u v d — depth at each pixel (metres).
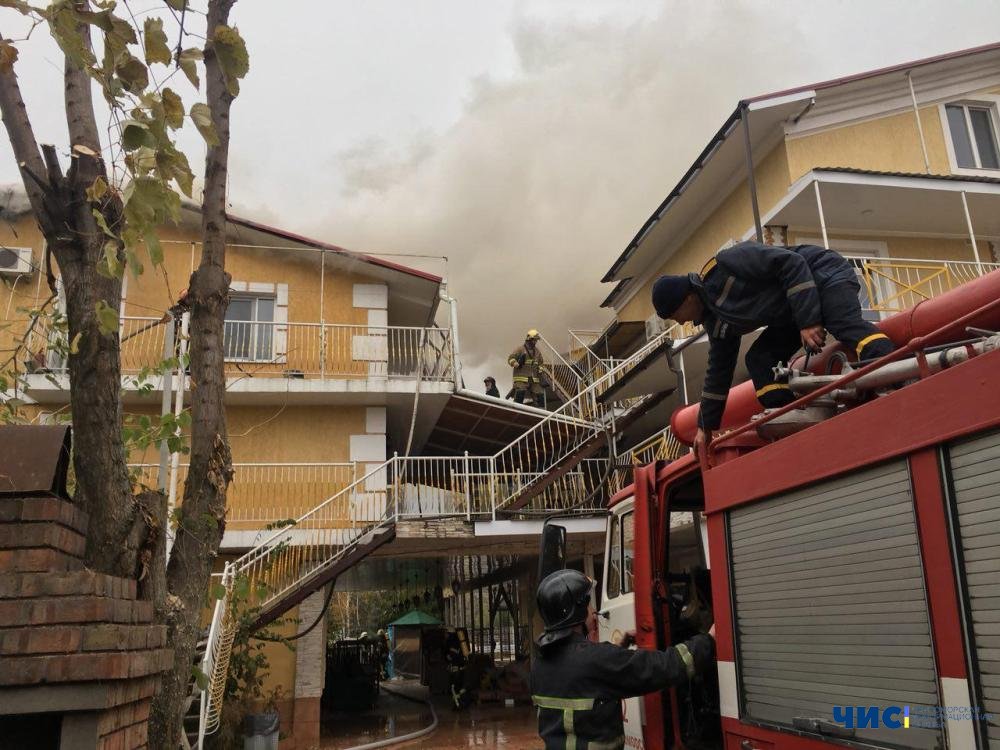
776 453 3.06
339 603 37.09
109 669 2.69
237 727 11.15
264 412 15.10
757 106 13.16
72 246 3.59
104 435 3.51
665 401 15.39
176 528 4.75
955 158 14.63
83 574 2.85
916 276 13.84
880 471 2.53
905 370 2.76
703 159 14.77
